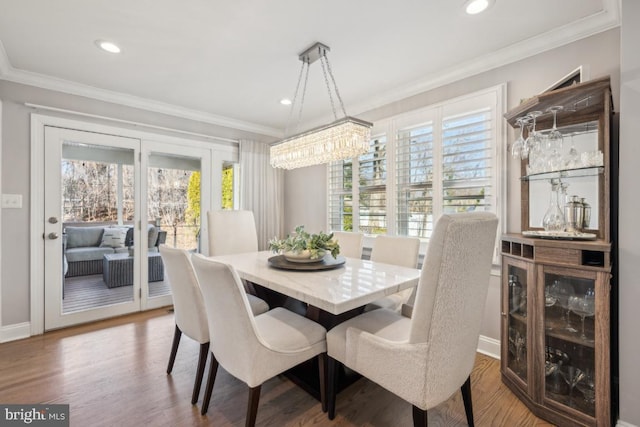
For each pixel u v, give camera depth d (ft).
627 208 4.73
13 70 8.34
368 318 5.71
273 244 7.59
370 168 10.91
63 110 9.24
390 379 4.35
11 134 8.50
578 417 5.04
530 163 6.35
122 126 10.46
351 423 5.27
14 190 8.57
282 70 8.54
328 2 5.74
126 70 8.52
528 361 5.68
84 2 5.70
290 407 5.70
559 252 5.26
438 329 3.93
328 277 6.11
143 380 6.56
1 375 6.73
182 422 5.27
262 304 7.23
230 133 13.32
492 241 4.46
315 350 5.36
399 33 6.77
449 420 5.37
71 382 6.46
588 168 5.39
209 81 9.25
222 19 6.25
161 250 6.35
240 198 13.51
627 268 4.73
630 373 4.71
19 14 6.04
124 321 10.02
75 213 9.68
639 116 4.63
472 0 5.68
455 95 8.61
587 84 5.02
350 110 11.54
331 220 12.52
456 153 8.46
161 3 5.75
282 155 8.64
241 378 4.67
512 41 7.07
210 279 4.60
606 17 6.00
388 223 10.21
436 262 3.80
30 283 8.82
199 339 5.80
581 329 5.22
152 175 11.23
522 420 5.40
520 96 7.35
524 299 6.00
